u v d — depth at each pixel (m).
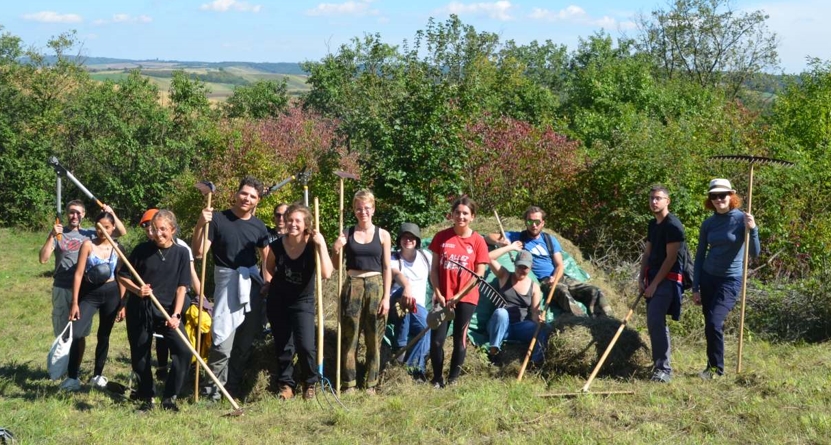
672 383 7.21
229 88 113.38
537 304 8.18
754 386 7.02
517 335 8.10
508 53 33.12
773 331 9.42
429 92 13.83
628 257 12.22
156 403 7.31
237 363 7.66
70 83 32.38
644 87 29.67
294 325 7.27
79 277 7.75
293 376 7.77
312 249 7.23
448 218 12.88
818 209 12.74
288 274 7.24
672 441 5.86
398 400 6.86
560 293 8.69
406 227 8.04
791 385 6.96
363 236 7.52
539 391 7.07
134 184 26.81
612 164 12.92
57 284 8.15
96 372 8.08
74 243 8.19
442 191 13.48
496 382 7.39
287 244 7.25
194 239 7.42
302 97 38.25
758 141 14.66
